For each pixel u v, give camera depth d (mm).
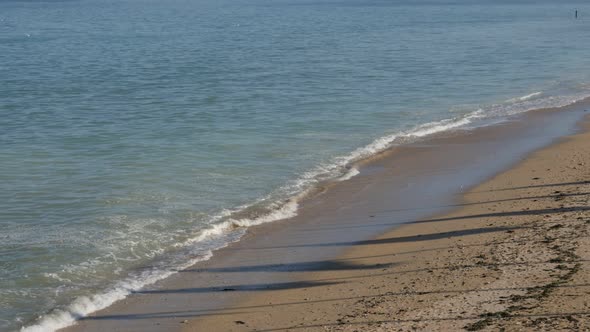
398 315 12797
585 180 21078
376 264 15781
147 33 90000
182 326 13328
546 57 56000
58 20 123812
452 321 12289
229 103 36375
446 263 15273
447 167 24141
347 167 24328
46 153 26453
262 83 43156
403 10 143625
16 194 21469
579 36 76812
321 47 66312
